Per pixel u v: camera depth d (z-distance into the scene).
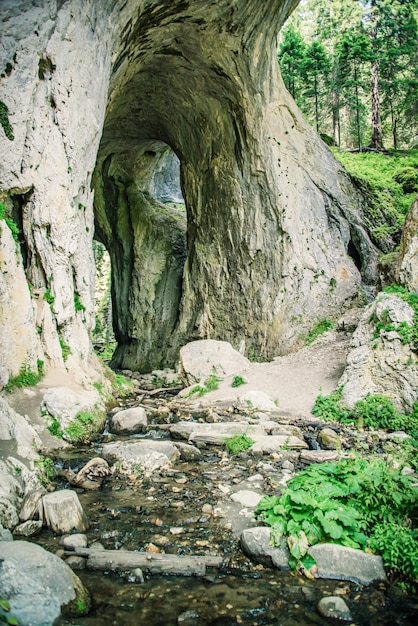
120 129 21.52
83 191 12.30
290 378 12.84
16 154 9.88
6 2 9.80
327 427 9.47
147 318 23.16
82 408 8.95
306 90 33.50
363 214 19.56
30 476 5.91
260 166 18.09
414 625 3.71
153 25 14.31
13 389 8.57
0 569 3.60
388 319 10.64
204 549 4.80
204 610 3.85
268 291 17.83
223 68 16.78
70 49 11.00
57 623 3.51
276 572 4.42
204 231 20.44
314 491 5.12
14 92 9.80
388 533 4.56
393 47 31.59
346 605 3.88
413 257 11.60
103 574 4.32
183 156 21.06
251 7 14.99
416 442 8.26
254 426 9.09
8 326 8.79
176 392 15.19
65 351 10.57
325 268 17.62
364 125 36.62
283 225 17.67
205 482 6.70
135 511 5.71
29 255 10.59
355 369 10.66
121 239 24.44
